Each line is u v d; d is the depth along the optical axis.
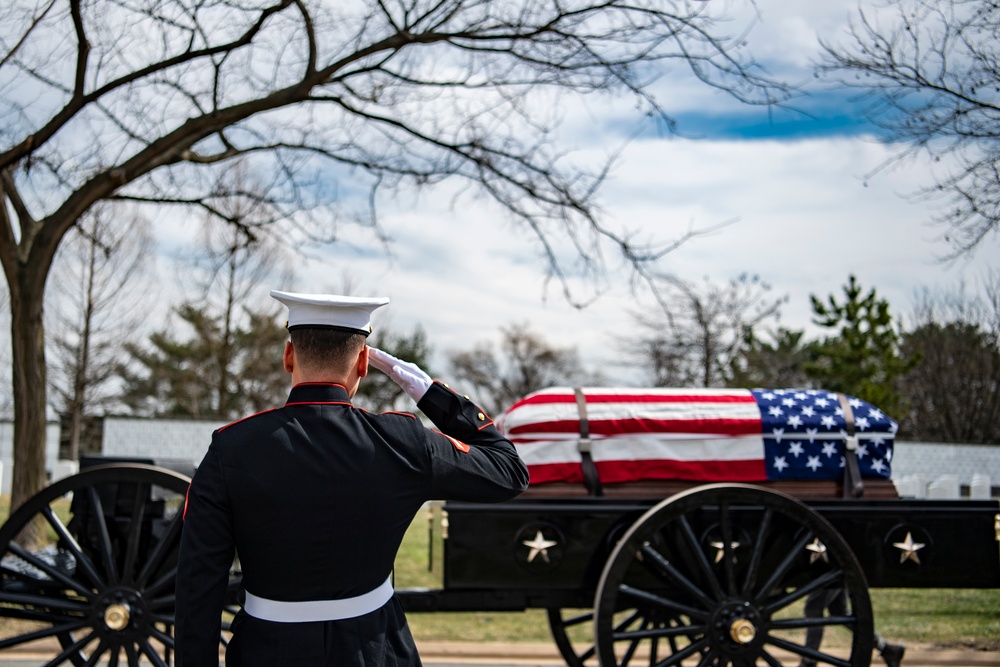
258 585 2.08
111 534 4.45
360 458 2.12
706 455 4.64
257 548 2.05
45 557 4.50
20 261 8.58
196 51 7.89
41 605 4.04
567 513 4.27
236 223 9.85
